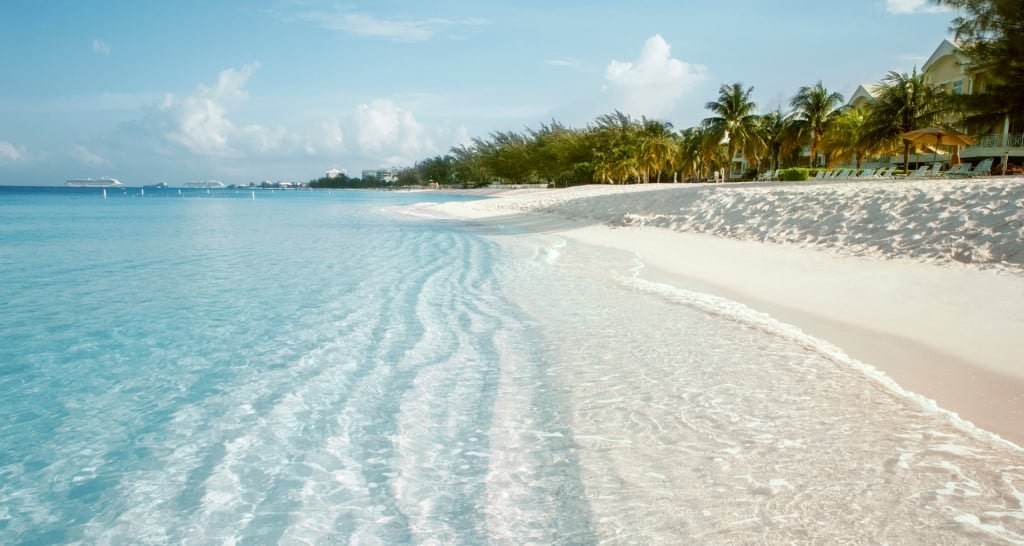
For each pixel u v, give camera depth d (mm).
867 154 43344
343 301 11125
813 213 17156
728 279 12344
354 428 5527
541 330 8766
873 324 8359
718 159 69875
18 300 11383
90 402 6277
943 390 5922
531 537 3822
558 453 4930
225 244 21953
